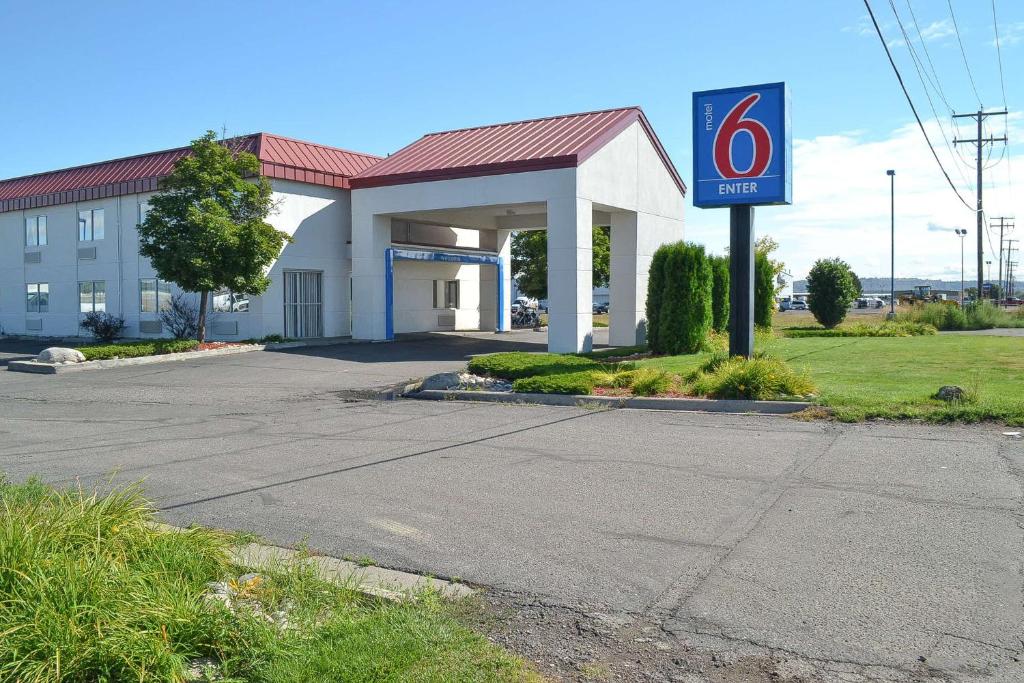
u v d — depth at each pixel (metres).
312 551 5.98
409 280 31.27
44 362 19.86
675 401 12.30
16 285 35.12
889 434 9.75
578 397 13.09
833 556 5.65
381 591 5.03
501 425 11.33
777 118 14.14
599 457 9.03
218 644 4.09
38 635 3.73
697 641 4.47
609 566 5.62
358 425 11.75
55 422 12.76
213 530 5.93
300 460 9.30
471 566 5.67
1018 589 5.00
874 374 14.51
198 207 22.75
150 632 3.86
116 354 20.97
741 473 8.08
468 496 7.49
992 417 10.11
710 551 5.85
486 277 33.69
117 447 10.43
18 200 34.06
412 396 14.73
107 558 4.58
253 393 15.76
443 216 29.39
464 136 27.75
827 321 34.03
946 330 33.47
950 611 4.71
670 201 27.91
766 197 14.27
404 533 6.42
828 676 4.04
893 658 4.19
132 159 31.08
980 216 44.72
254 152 25.81
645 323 26.19
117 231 30.50
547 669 4.20
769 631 4.55
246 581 5.01
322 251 27.80
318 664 3.87
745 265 14.61
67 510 5.19
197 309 27.39
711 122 14.61
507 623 4.75
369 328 26.70
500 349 24.45
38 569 4.11
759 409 11.70
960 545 5.78
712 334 22.45
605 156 23.59
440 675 3.85
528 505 7.15
